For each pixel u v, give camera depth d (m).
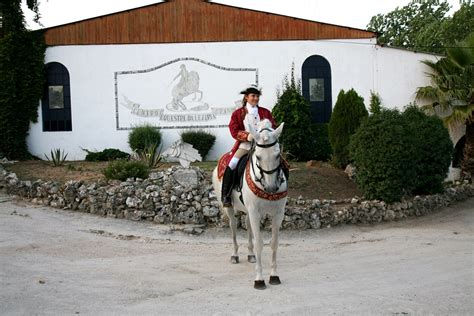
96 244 11.88
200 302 7.83
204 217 14.20
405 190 15.85
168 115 22.00
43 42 21.62
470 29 36.41
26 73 21.34
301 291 8.34
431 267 10.03
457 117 20.30
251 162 8.69
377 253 11.45
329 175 17.92
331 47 22.20
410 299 7.92
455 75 20.94
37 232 12.48
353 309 7.44
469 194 19.53
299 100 21.28
